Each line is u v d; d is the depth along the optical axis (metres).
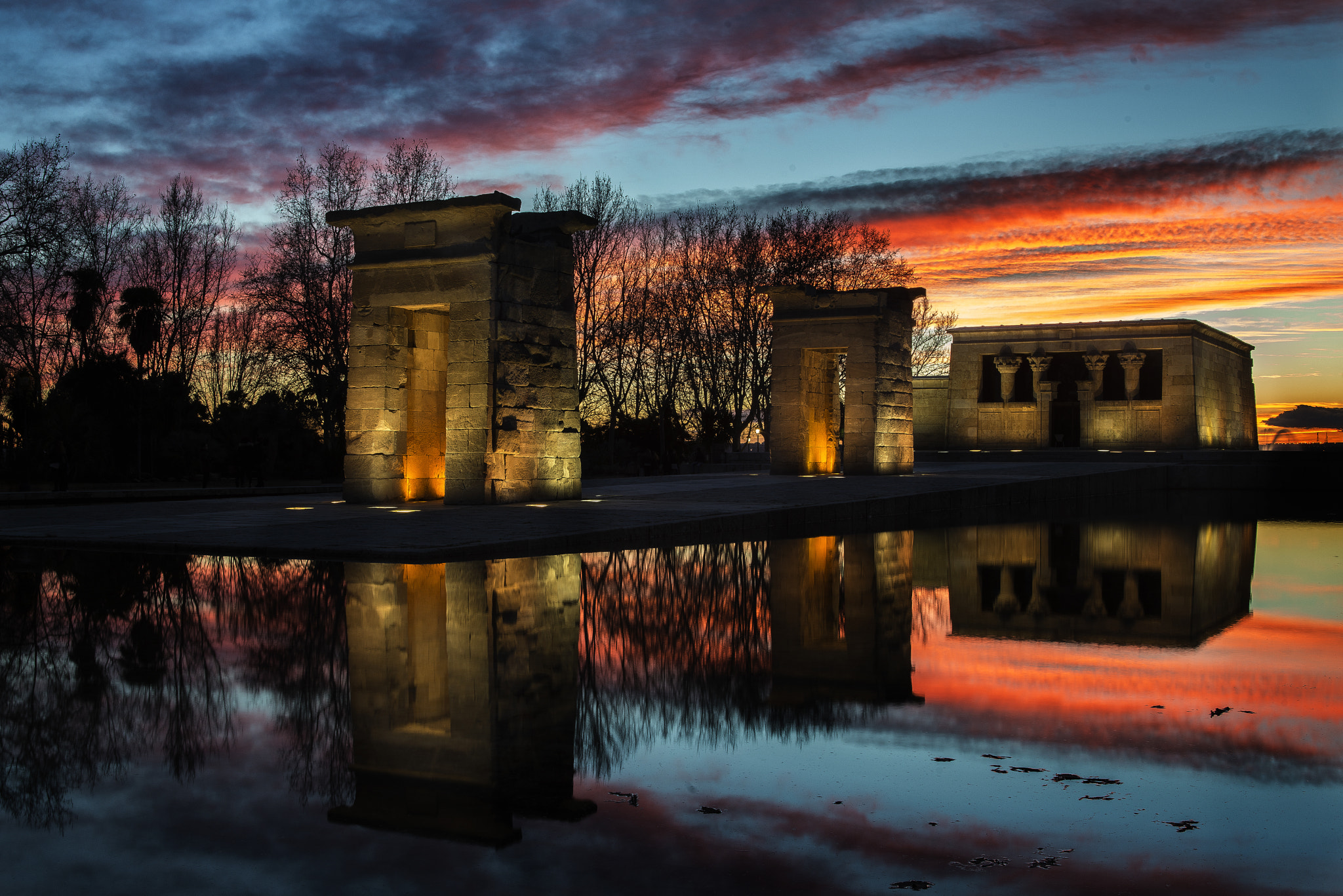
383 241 22.77
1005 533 19.58
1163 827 3.86
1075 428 50.50
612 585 11.17
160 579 11.17
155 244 53.41
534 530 15.72
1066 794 4.25
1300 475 40.12
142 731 5.23
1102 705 5.85
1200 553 15.91
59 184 38.78
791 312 35.03
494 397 21.41
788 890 3.25
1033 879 3.35
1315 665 7.09
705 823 3.89
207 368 61.59
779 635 8.29
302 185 45.31
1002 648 7.80
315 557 13.46
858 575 12.59
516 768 4.59
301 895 3.18
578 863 3.47
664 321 51.31
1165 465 40.06
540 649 7.56
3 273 38.12
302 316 45.62
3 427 44.31
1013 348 51.09
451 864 3.46
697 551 15.36
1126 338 48.44
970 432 51.91
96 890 3.22
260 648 7.49
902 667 6.99
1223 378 52.66
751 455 48.22
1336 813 4.01
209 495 34.69
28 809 4.03
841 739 5.11
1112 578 12.61
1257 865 3.48
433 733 5.19
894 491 25.34
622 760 4.73
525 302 22.31
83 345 50.72
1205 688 6.32
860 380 33.56
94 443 47.28
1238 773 4.50
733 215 53.00
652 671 6.80
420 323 23.91
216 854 3.54
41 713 5.59
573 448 23.56
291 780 4.41
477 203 21.27
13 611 9.09
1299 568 13.95
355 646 7.60
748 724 5.41
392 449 22.91
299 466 49.97
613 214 49.88
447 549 13.41
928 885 3.30
